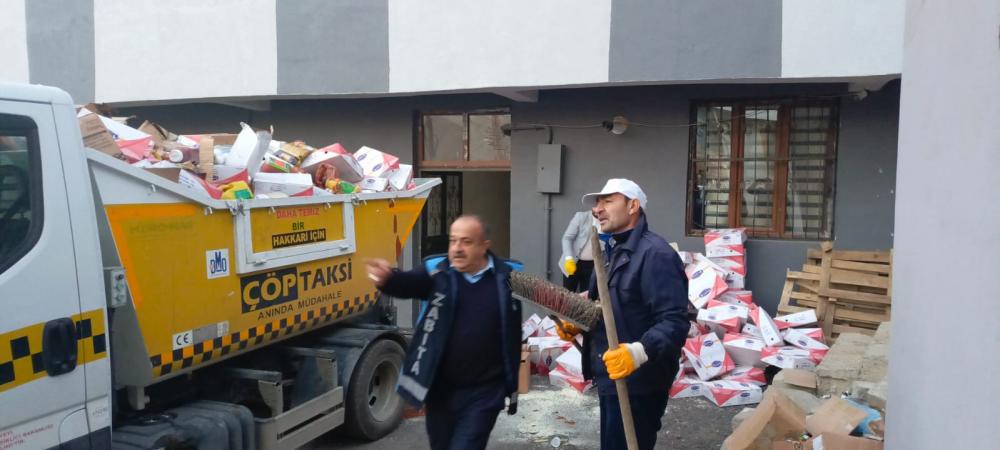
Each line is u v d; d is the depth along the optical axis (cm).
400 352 564
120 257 345
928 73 294
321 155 538
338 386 493
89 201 321
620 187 350
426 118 896
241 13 819
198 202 388
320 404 473
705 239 753
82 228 316
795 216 766
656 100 789
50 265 299
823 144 751
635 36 692
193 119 976
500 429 554
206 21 831
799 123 756
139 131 439
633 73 695
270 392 438
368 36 779
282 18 806
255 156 473
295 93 809
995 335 185
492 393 337
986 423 190
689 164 789
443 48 754
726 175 784
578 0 706
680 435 543
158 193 366
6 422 279
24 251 291
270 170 506
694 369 653
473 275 337
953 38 250
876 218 731
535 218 845
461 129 886
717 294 705
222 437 387
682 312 333
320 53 796
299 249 465
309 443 535
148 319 362
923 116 302
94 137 364
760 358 638
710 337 656
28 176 297
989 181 198
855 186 736
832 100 743
